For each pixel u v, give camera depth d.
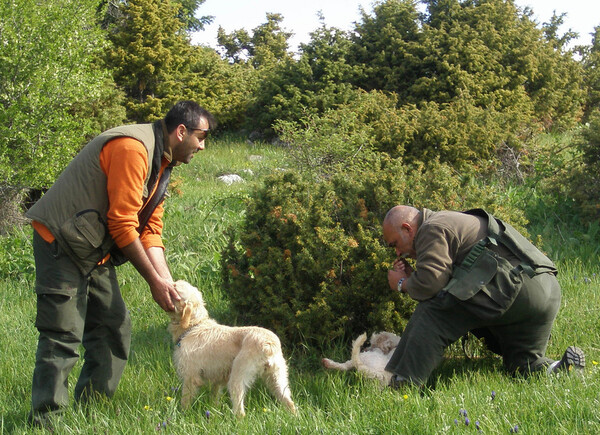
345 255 5.37
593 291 6.55
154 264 4.53
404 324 5.20
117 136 4.01
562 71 22.84
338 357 5.21
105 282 4.34
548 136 19.17
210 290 7.38
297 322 5.34
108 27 22.61
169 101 22.09
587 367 4.65
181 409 4.26
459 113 14.01
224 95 23.55
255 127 22.55
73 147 11.99
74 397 4.47
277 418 3.76
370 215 5.62
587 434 3.35
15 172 11.48
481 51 20.75
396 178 5.71
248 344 4.16
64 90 12.03
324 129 12.08
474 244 4.39
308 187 6.04
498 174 12.82
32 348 5.89
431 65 21.14
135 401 4.45
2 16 11.77
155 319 6.69
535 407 3.75
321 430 3.57
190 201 12.05
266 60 30.92
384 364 4.66
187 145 4.29
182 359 4.35
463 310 4.38
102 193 4.02
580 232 9.10
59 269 3.98
